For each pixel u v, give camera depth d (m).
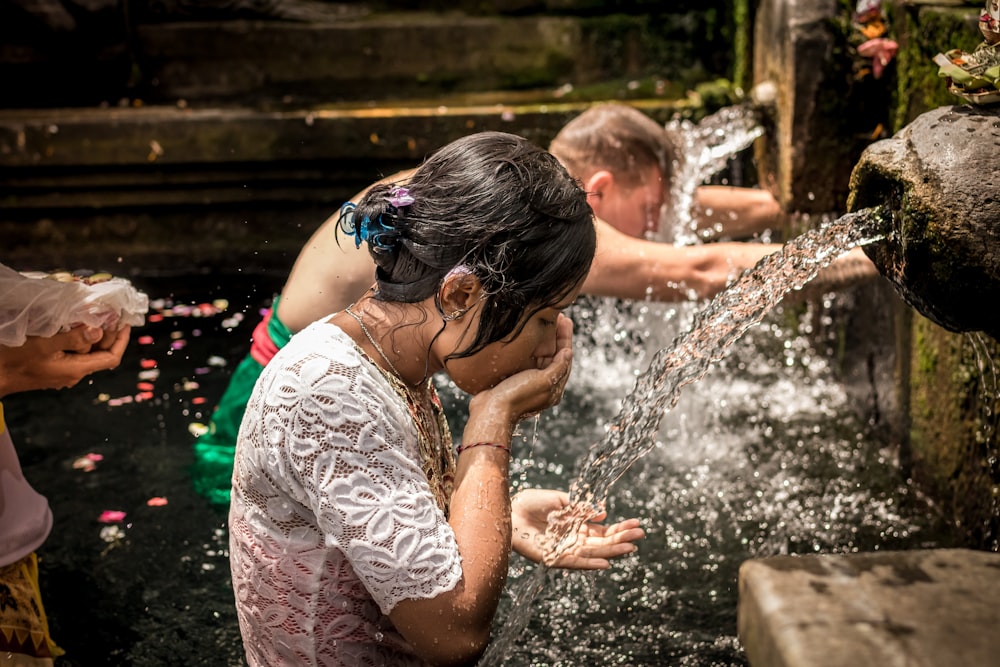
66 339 1.69
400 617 1.26
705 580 2.22
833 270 2.48
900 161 1.58
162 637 2.10
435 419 1.46
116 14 3.99
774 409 3.01
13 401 3.04
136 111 4.00
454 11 4.21
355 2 4.21
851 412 2.98
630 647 2.01
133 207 4.04
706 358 1.84
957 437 2.29
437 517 1.29
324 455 1.26
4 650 1.64
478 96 4.20
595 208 2.71
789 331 3.47
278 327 2.37
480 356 1.34
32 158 3.89
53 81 4.06
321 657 1.39
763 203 3.22
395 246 1.32
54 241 4.05
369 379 1.30
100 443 2.80
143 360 3.25
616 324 3.51
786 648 0.97
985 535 2.15
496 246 1.25
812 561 1.10
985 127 1.54
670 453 2.77
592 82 4.24
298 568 1.35
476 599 1.27
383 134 3.97
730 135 3.26
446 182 1.29
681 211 3.10
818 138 3.00
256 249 4.05
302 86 4.19
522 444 2.82
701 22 4.16
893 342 2.67
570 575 2.22
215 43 4.12
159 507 2.52
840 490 2.56
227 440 2.50
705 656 1.98
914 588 1.04
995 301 1.50
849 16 2.94
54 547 2.38
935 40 2.43
